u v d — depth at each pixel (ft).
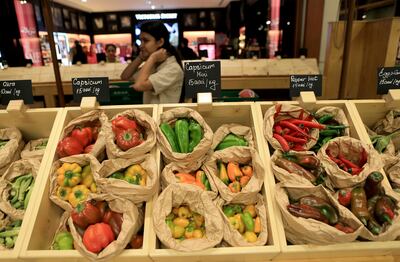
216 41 29.84
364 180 3.61
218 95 4.74
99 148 4.08
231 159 4.16
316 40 11.00
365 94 8.81
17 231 3.59
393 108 4.67
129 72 8.63
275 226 3.49
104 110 4.57
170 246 3.23
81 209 3.36
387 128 4.60
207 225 3.42
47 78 9.32
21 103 4.52
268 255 3.31
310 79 4.71
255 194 3.75
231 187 3.84
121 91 8.98
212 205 3.53
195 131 4.08
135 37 29.30
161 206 3.49
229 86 9.62
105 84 4.63
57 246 3.48
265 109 4.72
